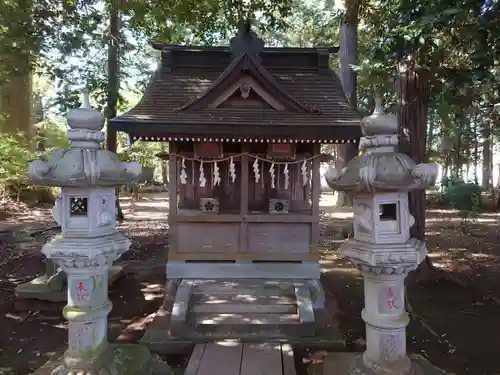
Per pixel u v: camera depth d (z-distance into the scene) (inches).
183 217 280.5
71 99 443.8
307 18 778.2
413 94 319.9
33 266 398.9
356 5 504.7
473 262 407.8
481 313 274.2
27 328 253.0
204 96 273.9
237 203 310.7
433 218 753.6
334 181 155.1
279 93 273.7
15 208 747.4
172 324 224.7
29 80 824.3
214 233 283.9
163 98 290.4
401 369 148.5
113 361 164.7
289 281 277.3
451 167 987.3
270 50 319.9
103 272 163.5
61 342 232.4
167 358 216.2
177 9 446.9
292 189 310.0
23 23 354.0
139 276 373.1
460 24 205.9
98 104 551.8
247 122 260.7
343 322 263.4
